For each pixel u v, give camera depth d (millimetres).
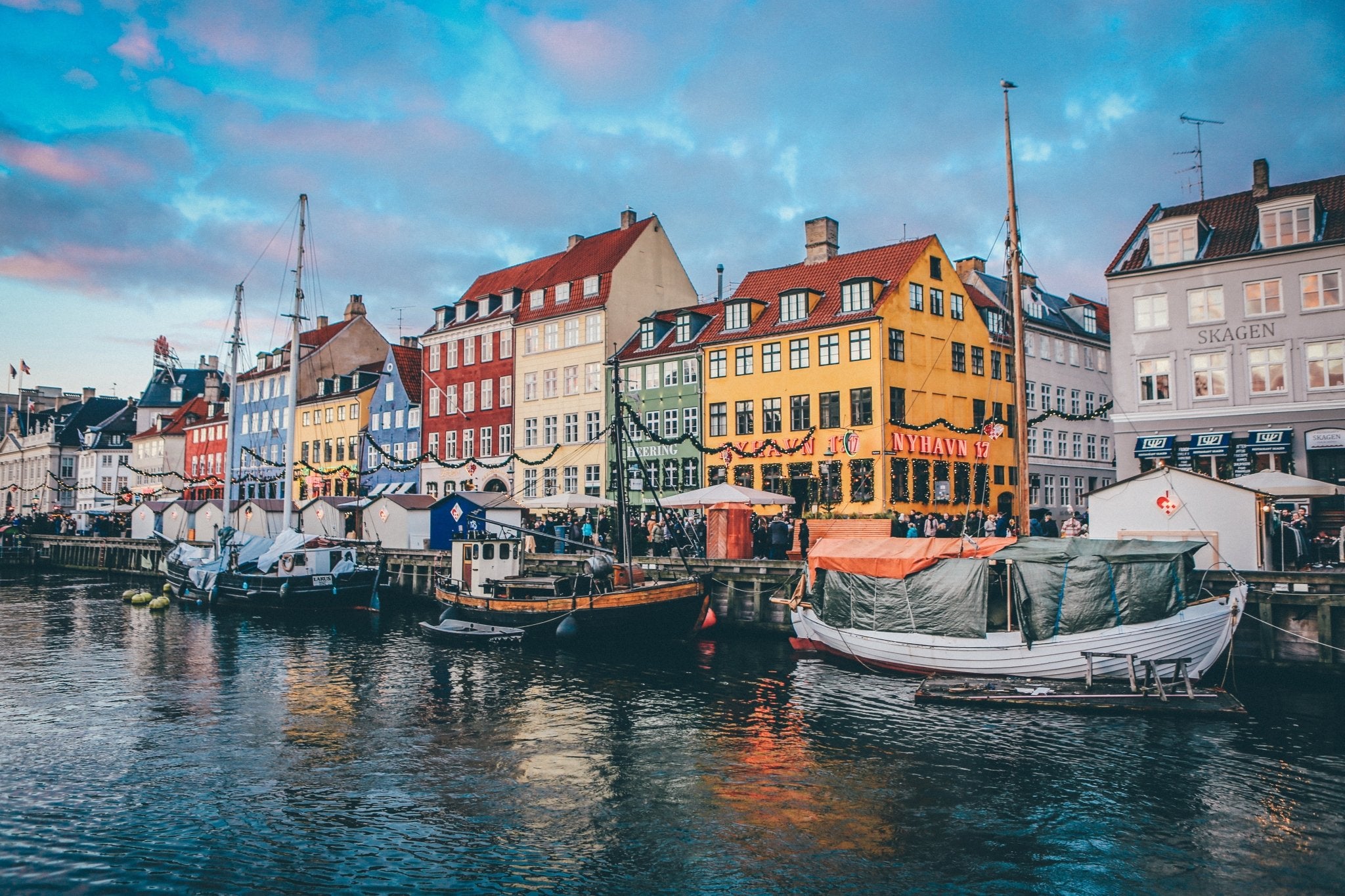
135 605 42906
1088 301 65250
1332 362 34000
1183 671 19156
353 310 82438
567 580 28922
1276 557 24109
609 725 19109
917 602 22750
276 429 81562
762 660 25641
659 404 51438
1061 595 20781
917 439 43844
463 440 63625
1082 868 12086
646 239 57781
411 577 42219
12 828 13656
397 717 20031
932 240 46500
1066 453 57312
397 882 11906
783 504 33375
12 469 125125
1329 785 14758
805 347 45188
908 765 16094
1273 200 35375
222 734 18781
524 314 60000
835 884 11734
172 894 11617
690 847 12883
